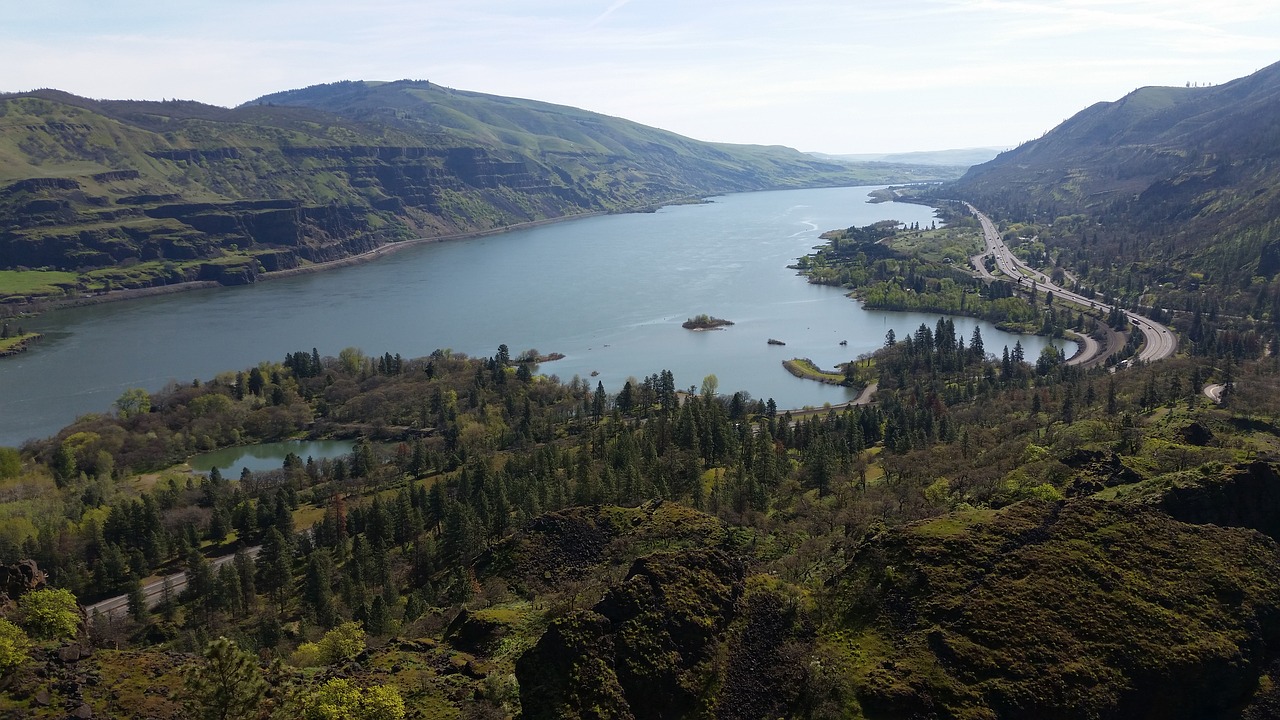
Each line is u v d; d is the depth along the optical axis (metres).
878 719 109.75
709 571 127.38
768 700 112.12
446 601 165.00
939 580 128.50
